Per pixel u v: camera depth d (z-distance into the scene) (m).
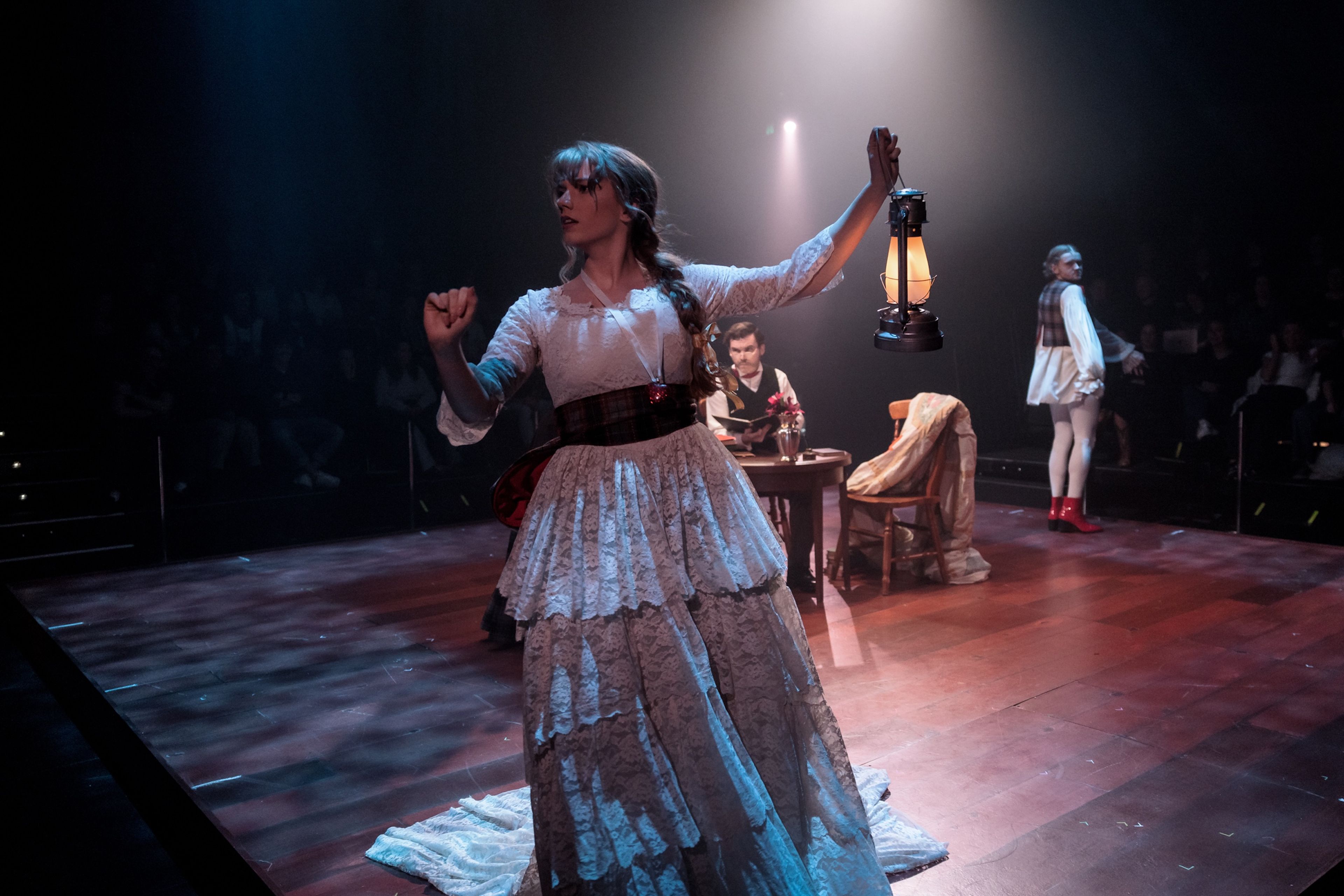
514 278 9.69
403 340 8.12
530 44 9.36
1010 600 4.47
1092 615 4.21
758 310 1.88
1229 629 3.95
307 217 8.90
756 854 1.64
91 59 7.99
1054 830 2.37
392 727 3.23
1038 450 7.79
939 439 4.70
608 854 1.59
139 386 7.06
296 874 2.28
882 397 9.23
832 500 6.98
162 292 7.64
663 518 1.73
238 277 8.48
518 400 7.95
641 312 1.76
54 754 3.53
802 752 1.79
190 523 6.59
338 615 4.61
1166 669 3.52
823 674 3.58
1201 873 2.16
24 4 7.70
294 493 7.09
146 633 4.38
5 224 7.69
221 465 7.09
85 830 2.93
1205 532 5.77
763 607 1.76
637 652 1.66
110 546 6.12
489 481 7.61
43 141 7.87
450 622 4.45
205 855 2.59
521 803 2.53
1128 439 6.95
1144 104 8.41
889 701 3.29
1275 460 6.48
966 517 4.85
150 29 8.17
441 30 9.05
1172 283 8.24
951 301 9.32
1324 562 4.99
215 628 4.43
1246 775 2.64
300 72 8.71
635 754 1.62
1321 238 7.07
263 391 7.45
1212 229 8.33
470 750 3.02
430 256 9.34
